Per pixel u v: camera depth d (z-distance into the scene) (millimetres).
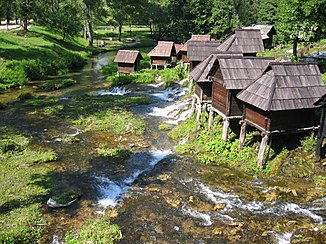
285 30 36656
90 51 76000
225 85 22219
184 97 39094
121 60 52312
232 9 82938
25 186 20578
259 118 21031
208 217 17281
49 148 26453
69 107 37125
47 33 73062
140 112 35562
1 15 65688
